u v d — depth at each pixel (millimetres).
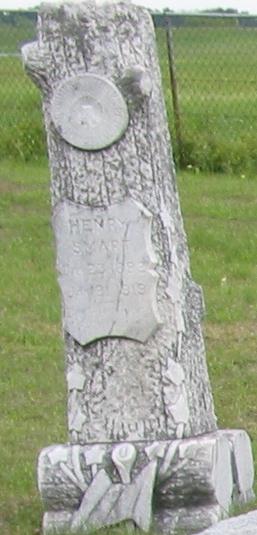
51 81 3291
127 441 3295
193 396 3340
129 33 3266
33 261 5703
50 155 3320
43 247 5871
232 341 4852
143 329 3275
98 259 3281
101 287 3281
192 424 3318
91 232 3281
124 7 3268
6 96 8945
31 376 4539
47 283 5430
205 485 3234
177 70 9945
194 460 3238
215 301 5207
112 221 3273
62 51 3277
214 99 8852
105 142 3262
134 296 3271
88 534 3242
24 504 3523
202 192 6867
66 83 3268
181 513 3248
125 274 3271
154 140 3287
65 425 4105
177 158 7586
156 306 3277
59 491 3297
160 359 3293
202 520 3229
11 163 7641
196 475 3232
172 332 3295
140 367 3295
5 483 3658
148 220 3262
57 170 3307
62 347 4812
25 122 7922
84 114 3266
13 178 7113
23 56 3311
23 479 3668
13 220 6254
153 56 3311
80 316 3297
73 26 3268
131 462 3254
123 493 3252
